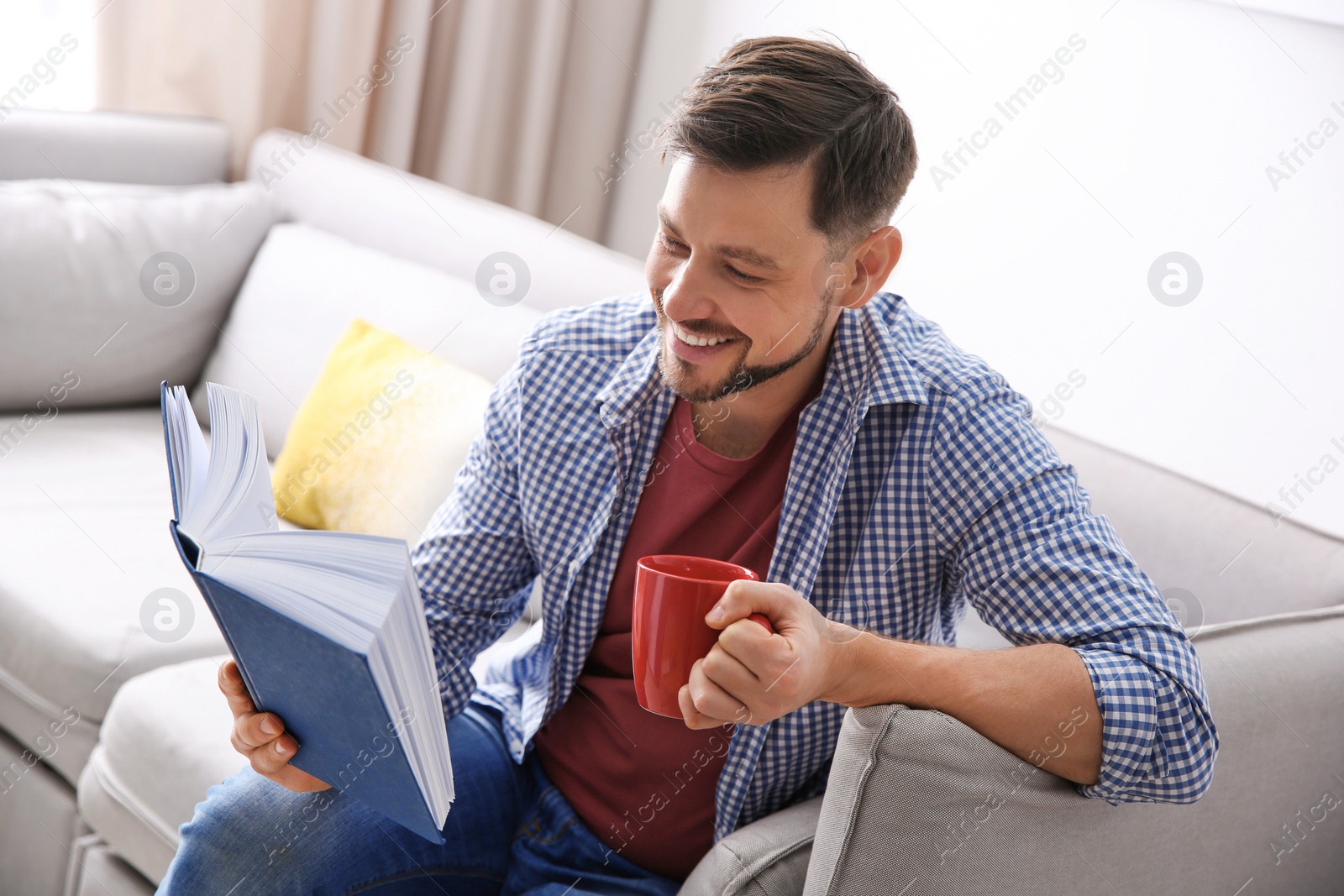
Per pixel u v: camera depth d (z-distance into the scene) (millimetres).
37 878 1395
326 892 919
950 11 1987
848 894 783
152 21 2309
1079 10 1810
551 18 2715
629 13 2684
